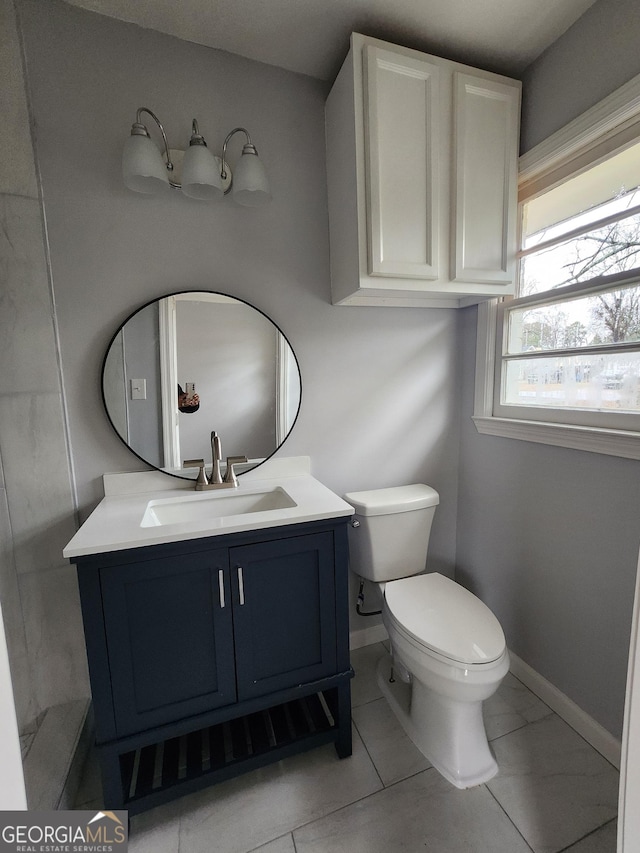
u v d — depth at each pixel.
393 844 1.00
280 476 1.55
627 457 1.12
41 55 1.14
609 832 1.02
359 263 1.23
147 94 1.25
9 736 0.48
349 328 1.60
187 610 1.04
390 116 1.20
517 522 1.55
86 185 1.22
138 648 1.01
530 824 1.04
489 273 1.37
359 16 1.18
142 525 1.10
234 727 1.26
